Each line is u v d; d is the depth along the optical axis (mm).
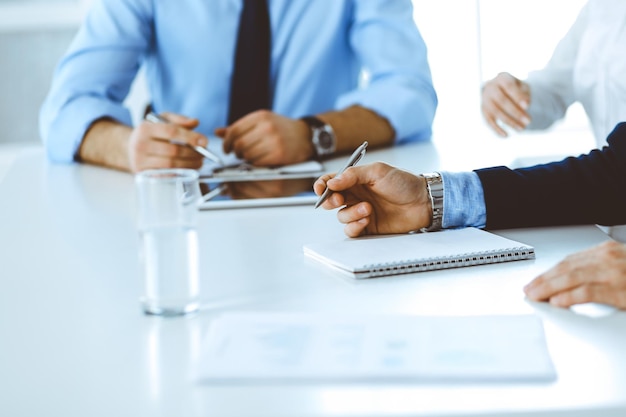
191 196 1047
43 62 3832
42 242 1427
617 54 1818
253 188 1804
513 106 2148
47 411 798
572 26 2010
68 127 2223
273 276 1206
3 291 1169
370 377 835
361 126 2217
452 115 3098
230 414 779
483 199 1413
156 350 939
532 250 1259
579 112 2094
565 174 1444
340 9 2512
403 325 965
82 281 1206
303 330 953
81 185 1922
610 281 1046
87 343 967
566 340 940
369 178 1391
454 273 1200
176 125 2023
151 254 1042
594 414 775
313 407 785
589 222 1451
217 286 1166
